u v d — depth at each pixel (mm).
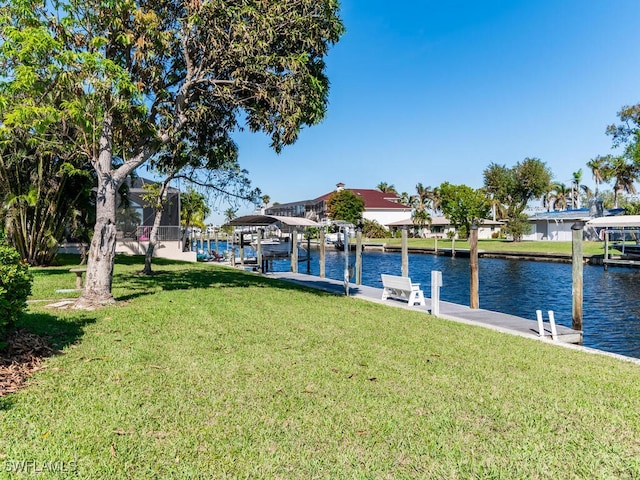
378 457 3508
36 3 8641
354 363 5938
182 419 4059
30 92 8500
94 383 4879
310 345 6836
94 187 22578
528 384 5359
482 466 3426
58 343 6402
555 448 3736
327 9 10516
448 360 6312
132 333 7172
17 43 8047
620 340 12250
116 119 10156
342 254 50469
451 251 45688
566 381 5562
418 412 4395
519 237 52781
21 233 19797
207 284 14531
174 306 9719
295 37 10445
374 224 68812
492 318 11117
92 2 9258
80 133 10141
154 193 19234
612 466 3459
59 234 21125
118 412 4148
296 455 3504
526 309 17047
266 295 12312
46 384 4793
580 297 10789
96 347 6297
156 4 10750
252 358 6008
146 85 10852
